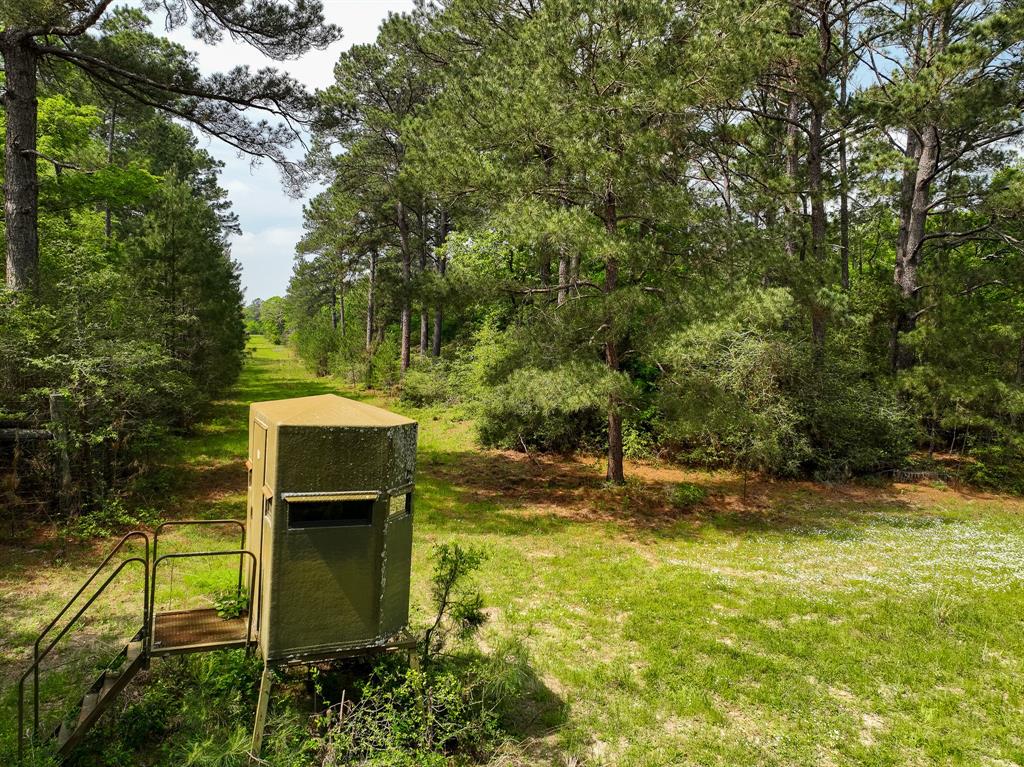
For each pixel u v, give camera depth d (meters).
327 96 22.03
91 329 9.84
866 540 10.33
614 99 10.21
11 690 4.82
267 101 13.05
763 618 7.08
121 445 9.79
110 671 4.18
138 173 15.12
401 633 4.52
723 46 10.44
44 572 7.20
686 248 11.66
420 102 24.47
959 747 4.76
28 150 10.45
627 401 11.48
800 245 15.71
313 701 4.53
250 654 4.45
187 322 17.20
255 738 3.77
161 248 17.52
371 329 38.84
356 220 30.47
